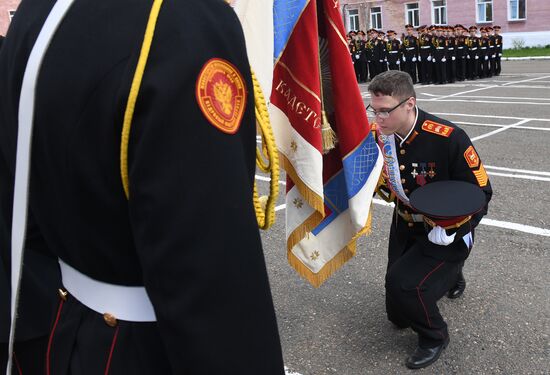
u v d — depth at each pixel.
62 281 1.33
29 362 1.54
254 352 1.04
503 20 30.23
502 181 6.27
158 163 0.96
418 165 2.92
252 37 2.00
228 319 1.01
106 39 1.03
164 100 0.96
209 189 0.98
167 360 1.17
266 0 1.99
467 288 3.87
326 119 2.35
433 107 12.69
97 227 1.11
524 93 13.84
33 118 1.10
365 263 4.37
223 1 1.11
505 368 3.00
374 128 2.99
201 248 0.98
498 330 3.35
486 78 19.44
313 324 3.57
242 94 1.09
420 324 2.96
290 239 2.63
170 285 0.98
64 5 1.11
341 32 2.26
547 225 4.86
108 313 1.17
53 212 1.18
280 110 2.27
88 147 1.04
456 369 3.02
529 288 3.81
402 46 20.06
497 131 9.12
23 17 1.22
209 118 1.00
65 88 1.05
